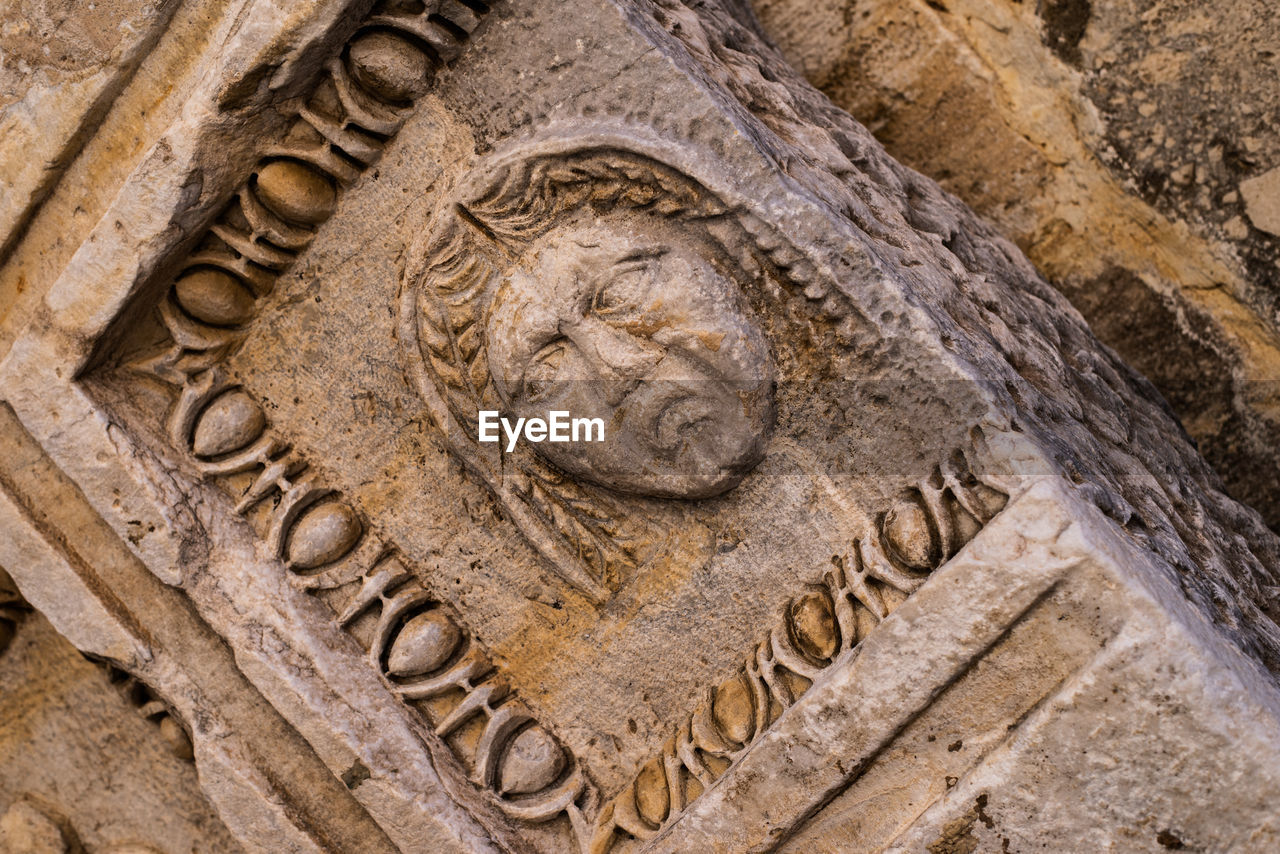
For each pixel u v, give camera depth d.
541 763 1.99
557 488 1.98
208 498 2.02
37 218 2.01
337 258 2.01
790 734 1.90
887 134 2.23
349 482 2.03
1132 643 1.83
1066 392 1.99
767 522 1.95
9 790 2.19
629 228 1.91
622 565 1.98
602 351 1.91
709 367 1.90
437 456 2.01
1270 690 1.85
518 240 1.93
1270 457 2.13
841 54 2.23
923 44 2.20
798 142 1.99
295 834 2.00
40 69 1.97
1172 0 2.07
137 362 2.03
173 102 1.96
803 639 1.92
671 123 1.90
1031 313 2.06
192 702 2.02
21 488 2.04
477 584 2.02
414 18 1.92
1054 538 1.84
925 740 1.88
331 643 2.01
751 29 2.19
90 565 2.03
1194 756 1.84
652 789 1.97
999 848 1.87
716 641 1.97
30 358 2.00
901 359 1.90
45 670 2.19
